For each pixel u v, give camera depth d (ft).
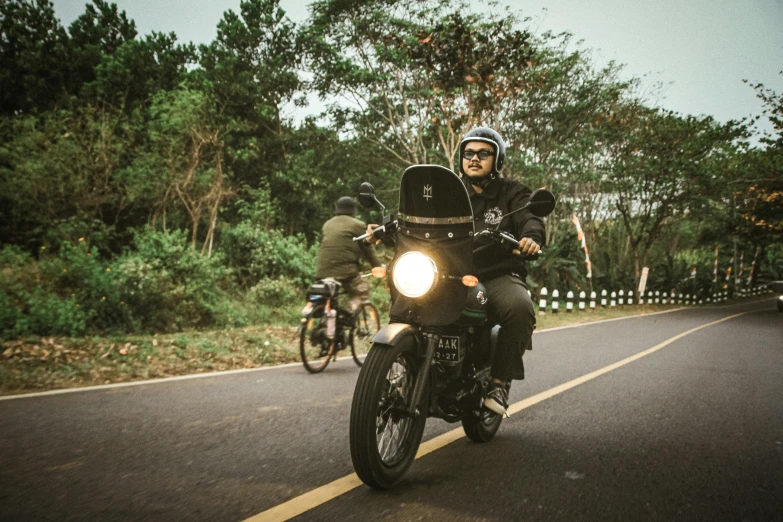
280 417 16.01
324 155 103.55
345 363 26.78
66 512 9.36
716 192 105.70
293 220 98.58
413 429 11.41
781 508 10.57
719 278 178.60
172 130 62.44
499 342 12.57
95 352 24.08
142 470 11.44
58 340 25.46
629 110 101.19
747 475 12.35
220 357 25.84
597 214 124.98
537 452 13.48
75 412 15.88
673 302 124.88
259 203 65.10
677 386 23.31
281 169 98.12
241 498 10.13
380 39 82.58
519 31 55.57
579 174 91.76
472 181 13.24
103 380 20.67
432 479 11.44
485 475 11.75
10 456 12.09
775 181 95.91
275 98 107.76
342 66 83.10
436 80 57.57
